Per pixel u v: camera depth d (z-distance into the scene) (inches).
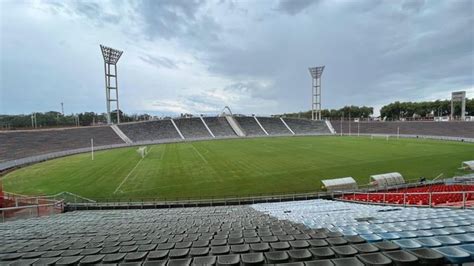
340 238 264.4
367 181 1128.2
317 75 4436.5
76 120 4397.1
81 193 997.8
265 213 585.6
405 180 1115.3
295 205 733.3
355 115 5856.3
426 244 227.9
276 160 1608.0
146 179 1185.4
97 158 1779.0
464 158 1552.7
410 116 5265.8
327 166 1411.2
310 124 4266.7
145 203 853.2
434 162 1457.9
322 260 193.6
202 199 913.5
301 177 1197.1
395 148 2032.5
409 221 354.9
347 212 518.3
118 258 234.7
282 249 247.6
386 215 433.7
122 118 5088.6
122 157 1804.9
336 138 3065.9
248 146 2368.4
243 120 4259.4
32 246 305.7
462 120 3496.6
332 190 972.6
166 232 377.1
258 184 1098.7
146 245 282.5
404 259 189.8
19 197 874.1
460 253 196.9
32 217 673.6
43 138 2262.6
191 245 278.5
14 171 1411.2
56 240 338.3
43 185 1109.1
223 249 250.5
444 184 943.0
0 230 455.2
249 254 220.4
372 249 219.3
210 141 2974.9
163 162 1594.5
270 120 4389.8
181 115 4269.2
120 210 791.1
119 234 372.5
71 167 1475.1
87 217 627.5
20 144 2028.8
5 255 263.6
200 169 1382.9
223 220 494.9
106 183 1125.7
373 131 3715.6
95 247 286.2
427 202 688.4
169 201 883.4
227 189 1039.0
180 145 2578.7
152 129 3331.7
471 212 434.6
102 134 2783.0
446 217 384.2
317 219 432.1
